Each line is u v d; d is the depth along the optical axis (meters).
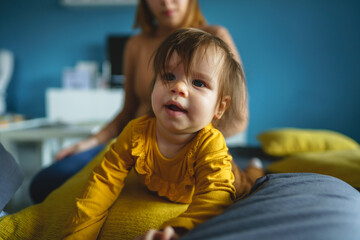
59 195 0.64
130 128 0.54
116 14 3.57
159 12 0.93
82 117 3.27
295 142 1.20
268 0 3.28
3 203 0.50
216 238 0.27
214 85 0.47
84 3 3.48
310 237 0.26
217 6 3.36
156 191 0.55
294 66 3.31
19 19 3.66
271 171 0.93
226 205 0.41
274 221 0.28
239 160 1.16
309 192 0.35
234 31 3.37
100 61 3.67
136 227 0.48
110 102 3.27
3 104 3.58
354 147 1.20
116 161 0.52
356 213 0.32
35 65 3.73
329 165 0.77
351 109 3.26
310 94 3.32
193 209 0.41
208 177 0.45
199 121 0.45
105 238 0.48
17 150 1.80
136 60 1.11
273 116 3.40
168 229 0.33
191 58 0.45
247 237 0.26
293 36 3.28
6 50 3.71
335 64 3.24
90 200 0.48
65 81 3.40
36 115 3.80
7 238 0.50
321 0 3.19
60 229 0.51
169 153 0.51
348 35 3.18
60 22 3.63
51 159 2.00
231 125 0.60
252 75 3.37
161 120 0.46
